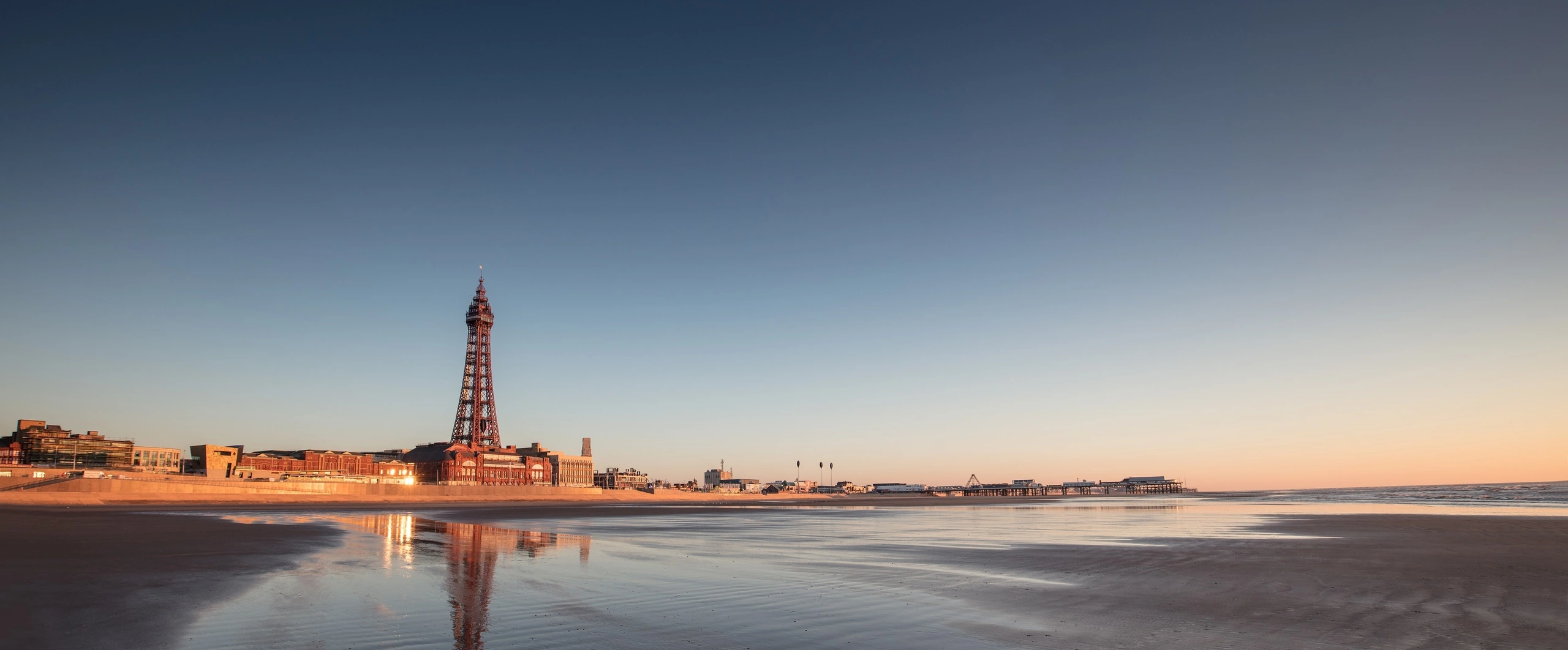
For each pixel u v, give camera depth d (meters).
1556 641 16.30
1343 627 17.70
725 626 17.97
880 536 49.34
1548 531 46.84
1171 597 22.11
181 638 16.39
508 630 17.36
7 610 19.25
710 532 54.19
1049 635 17.00
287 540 42.38
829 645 16.08
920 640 16.56
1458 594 22.25
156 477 154.00
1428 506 101.25
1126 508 109.25
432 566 29.95
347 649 15.51
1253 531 50.09
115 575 26.11
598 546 40.31
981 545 40.34
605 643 16.22
